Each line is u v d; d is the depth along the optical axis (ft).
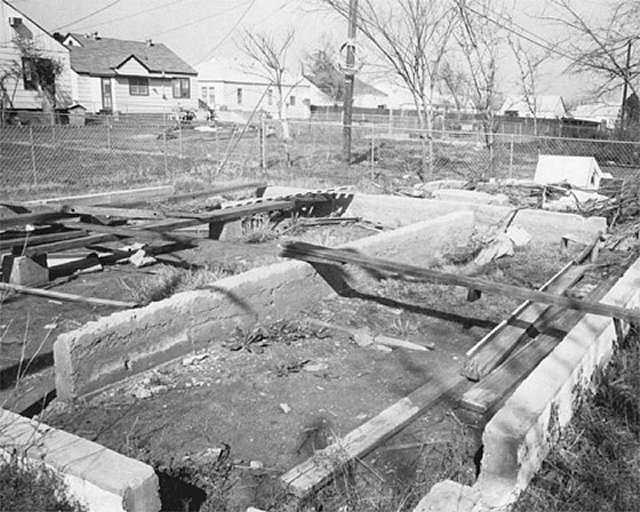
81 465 8.86
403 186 43.29
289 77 146.00
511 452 9.71
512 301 20.92
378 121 115.24
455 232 29.01
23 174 51.90
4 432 9.66
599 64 50.78
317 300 20.42
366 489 10.64
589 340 13.15
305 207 35.50
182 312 15.75
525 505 9.60
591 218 29.53
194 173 51.31
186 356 15.97
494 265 26.00
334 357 16.30
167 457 11.60
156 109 135.33
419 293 21.58
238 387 14.47
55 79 113.91
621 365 14.26
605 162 58.03
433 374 15.40
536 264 26.11
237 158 62.95
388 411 13.10
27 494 8.80
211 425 12.80
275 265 19.19
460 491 9.02
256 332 17.47
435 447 12.03
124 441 12.09
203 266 24.62
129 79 130.62
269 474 11.19
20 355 16.21
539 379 11.39
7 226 24.17
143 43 141.49
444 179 48.06
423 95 61.46
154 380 14.69
